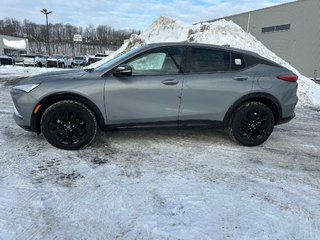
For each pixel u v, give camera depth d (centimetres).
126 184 318
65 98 400
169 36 1355
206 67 426
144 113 413
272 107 456
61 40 8969
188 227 248
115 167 359
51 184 312
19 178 322
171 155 404
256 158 408
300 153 438
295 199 300
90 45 9094
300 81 1023
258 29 2930
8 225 243
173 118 422
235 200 293
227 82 425
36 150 403
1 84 1209
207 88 419
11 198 282
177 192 304
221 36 1184
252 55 450
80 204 277
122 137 471
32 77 421
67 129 401
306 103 898
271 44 2773
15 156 380
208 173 352
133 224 250
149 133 495
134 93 404
